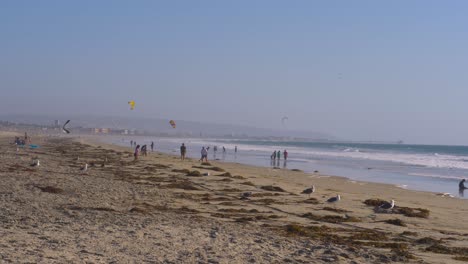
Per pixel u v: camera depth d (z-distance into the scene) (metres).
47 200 18.75
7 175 27.34
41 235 12.12
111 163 45.94
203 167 44.25
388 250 13.01
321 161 71.50
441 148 174.62
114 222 14.77
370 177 46.25
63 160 47.28
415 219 19.25
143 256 10.70
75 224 14.08
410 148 170.12
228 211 19.06
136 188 24.88
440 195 31.28
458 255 12.82
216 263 10.47
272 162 65.50
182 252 11.33
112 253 10.75
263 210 19.83
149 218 15.95
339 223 17.44
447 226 18.09
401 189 34.28
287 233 14.71
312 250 12.42
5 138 130.75
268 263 10.76
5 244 10.73
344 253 12.20
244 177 36.44
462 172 54.78
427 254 12.84
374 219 18.66
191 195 23.52
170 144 144.75
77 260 9.83
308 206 21.50
